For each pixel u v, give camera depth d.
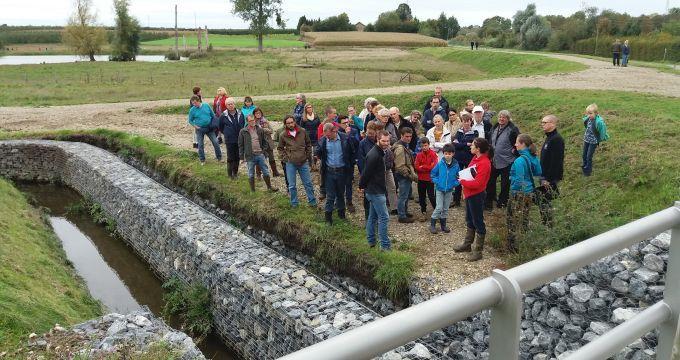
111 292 12.07
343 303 8.38
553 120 8.92
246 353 9.26
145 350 6.62
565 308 5.68
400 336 1.09
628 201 10.34
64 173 21.00
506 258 9.05
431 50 70.62
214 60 62.12
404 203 11.05
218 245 10.79
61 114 26.81
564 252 1.44
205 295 10.27
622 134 13.00
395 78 39.06
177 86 37.03
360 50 78.94
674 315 1.85
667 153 11.34
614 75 27.22
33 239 13.22
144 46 102.19
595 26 56.44
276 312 8.24
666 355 1.89
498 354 1.30
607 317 5.55
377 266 9.23
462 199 12.55
